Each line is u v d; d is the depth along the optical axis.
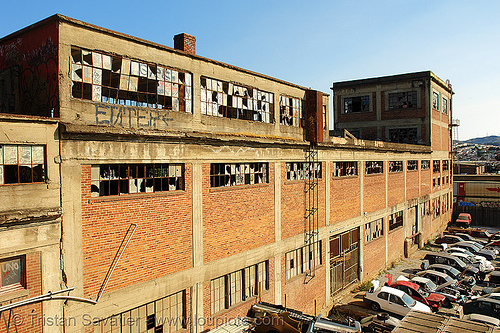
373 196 25.25
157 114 11.21
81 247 9.27
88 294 9.41
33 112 9.83
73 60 9.75
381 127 36.50
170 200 11.53
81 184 9.29
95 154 9.55
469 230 37.41
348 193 22.11
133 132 10.26
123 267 10.19
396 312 18.30
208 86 13.23
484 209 44.62
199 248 12.47
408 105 35.34
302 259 18.20
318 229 19.16
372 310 19.06
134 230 10.41
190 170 12.20
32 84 9.85
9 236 8.02
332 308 20.02
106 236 9.80
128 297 10.28
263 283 15.66
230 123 13.92
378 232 26.27
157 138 11.05
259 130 15.42
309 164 18.80
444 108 40.94
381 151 26.36
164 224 11.34
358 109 37.72
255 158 15.00
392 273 26.00
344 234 21.80
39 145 8.62
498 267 27.19
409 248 30.53
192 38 14.35
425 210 35.84
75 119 9.23
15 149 8.27
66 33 9.10
